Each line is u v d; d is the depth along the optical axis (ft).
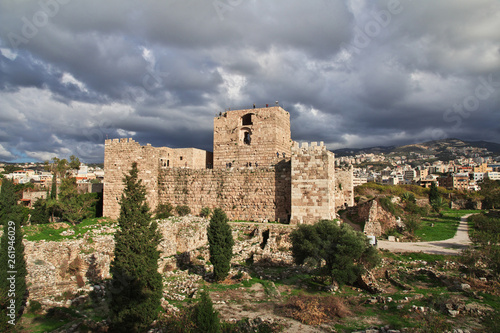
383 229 214.07
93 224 173.88
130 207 94.53
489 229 186.50
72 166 279.69
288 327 90.02
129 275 90.22
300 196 183.21
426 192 420.77
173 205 212.84
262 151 228.84
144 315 89.51
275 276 139.13
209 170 208.74
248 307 104.27
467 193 417.49
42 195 304.09
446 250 171.83
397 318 95.25
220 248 128.57
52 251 132.98
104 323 95.20
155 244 95.35
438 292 115.44
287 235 170.71
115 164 201.57
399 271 145.07
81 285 123.95
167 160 264.72
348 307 105.50
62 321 100.12
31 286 113.09
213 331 78.84
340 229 137.39
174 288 121.29
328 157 181.37
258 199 199.11
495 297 108.88
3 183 183.42
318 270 140.46
